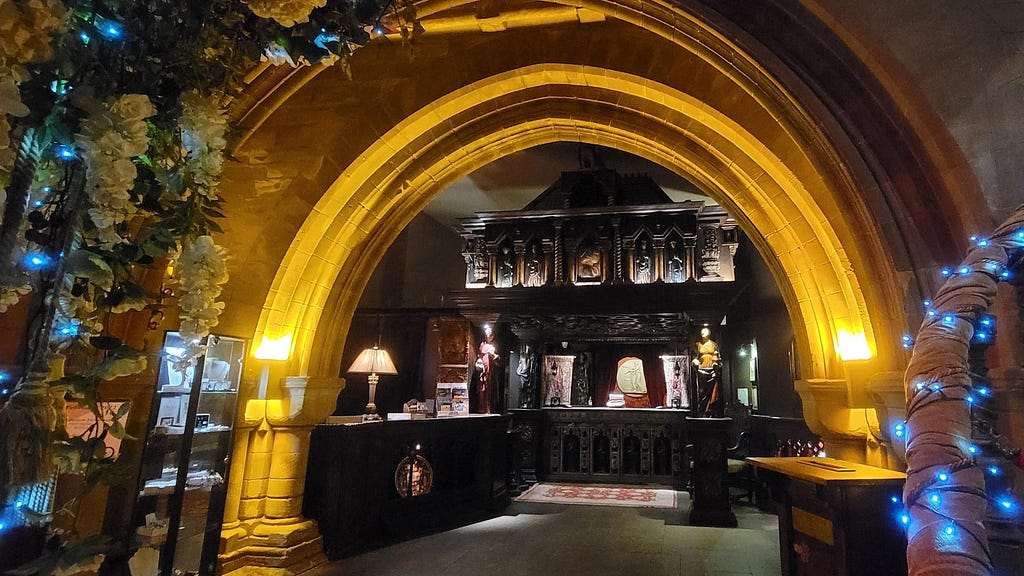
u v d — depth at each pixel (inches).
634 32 192.1
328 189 215.9
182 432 165.5
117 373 54.9
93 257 50.2
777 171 185.2
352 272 246.8
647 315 386.9
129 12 53.3
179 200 60.0
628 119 225.0
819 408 187.3
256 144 219.8
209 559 170.2
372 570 211.2
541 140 253.1
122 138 48.3
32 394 48.8
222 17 60.1
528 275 405.4
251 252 211.8
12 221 45.9
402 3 81.5
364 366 289.1
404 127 215.2
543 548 241.8
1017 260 66.4
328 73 221.3
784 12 111.5
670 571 209.9
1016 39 89.7
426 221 467.8
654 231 386.0
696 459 300.7
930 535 43.6
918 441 50.0
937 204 105.7
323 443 236.4
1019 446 76.9
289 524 216.7
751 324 421.1
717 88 182.7
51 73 49.1
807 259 194.7
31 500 51.1
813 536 138.7
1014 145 88.5
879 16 97.9
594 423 440.1
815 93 114.8
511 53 203.9
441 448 305.9
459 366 421.4
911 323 112.0
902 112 100.9
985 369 73.5
